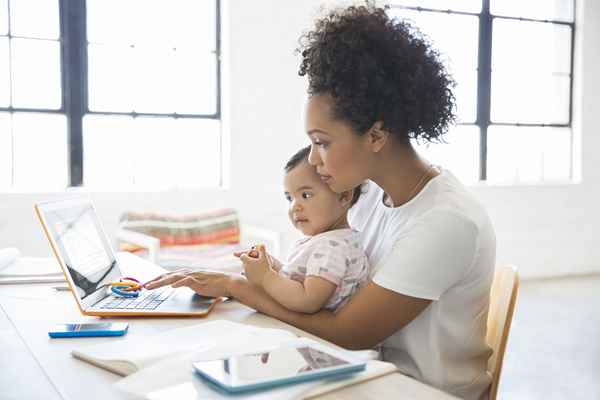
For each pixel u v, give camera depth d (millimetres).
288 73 4129
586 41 5176
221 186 4109
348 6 1121
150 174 3947
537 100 5145
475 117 4926
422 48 1097
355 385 736
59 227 1159
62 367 814
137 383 714
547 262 5121
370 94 1037
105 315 1103
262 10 4035
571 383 2713
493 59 4965
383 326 1062
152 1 3863
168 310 1116
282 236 4180
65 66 3670
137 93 3873
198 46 4012
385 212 1232
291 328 1036
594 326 3613
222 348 817
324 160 1095
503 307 1191
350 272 1156
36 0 3584
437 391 723
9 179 3604
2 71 3547
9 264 1619
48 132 3668
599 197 5285
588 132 5227
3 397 708
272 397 667
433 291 1046
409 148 1146
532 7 5059
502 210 4914
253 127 4070
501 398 2541
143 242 2963
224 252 3412
